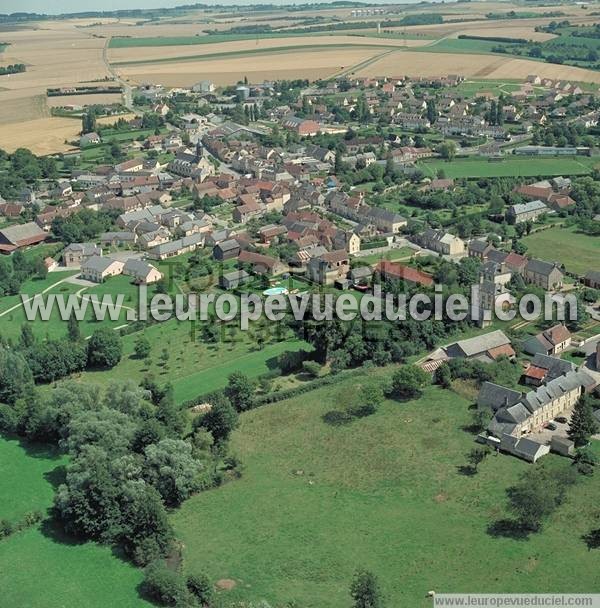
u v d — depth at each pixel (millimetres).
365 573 190250
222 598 197250
